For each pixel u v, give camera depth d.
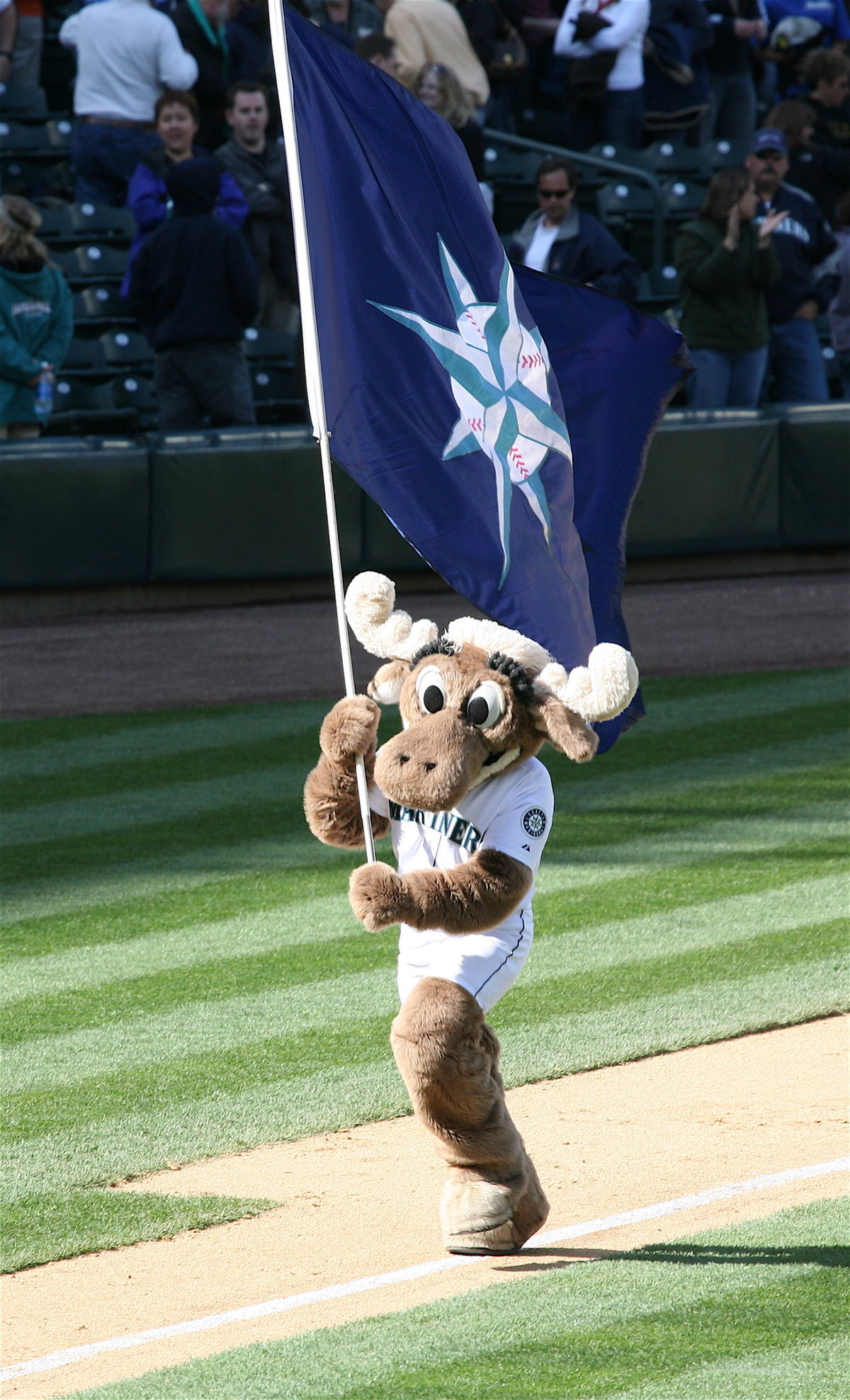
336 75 17.55
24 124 63.88
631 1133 19.20
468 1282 15.28
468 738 14.96
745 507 54.12
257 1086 20.64
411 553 52.28
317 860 30.28
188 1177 18.09
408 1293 15.10
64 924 26.97
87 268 59.22
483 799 15.45
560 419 18.00
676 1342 13.62
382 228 17.45
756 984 24.09
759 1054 21.72
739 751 36.97
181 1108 19.97
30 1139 19.08
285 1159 18.56
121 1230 16.72
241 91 53.88
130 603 51.25
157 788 34.97
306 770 36.16
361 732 15.97
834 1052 21.77
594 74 63.09
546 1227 16.61
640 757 36.88
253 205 54.97
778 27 70.81
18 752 37.81
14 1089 20.58
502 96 64.69
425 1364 13.30
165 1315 14.84
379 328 17.28
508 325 17.89
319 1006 23.44
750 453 53.91
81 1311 14.98
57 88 68.00
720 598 52.22
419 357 17.36
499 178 64.19
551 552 17.61
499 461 17.50
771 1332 13.80
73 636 48.41
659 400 19.05
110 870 29.75
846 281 58.66
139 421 57.53
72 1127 19.42
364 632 16.55
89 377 57.47
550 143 68.69
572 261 52.66
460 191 17.98
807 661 44.84
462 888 14.95
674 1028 22.53
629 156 64.12
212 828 32.25
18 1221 16.94
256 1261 15.97
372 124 17.64
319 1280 15.48
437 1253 16.03
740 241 53.53
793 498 54.41
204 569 50.69
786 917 26.86
